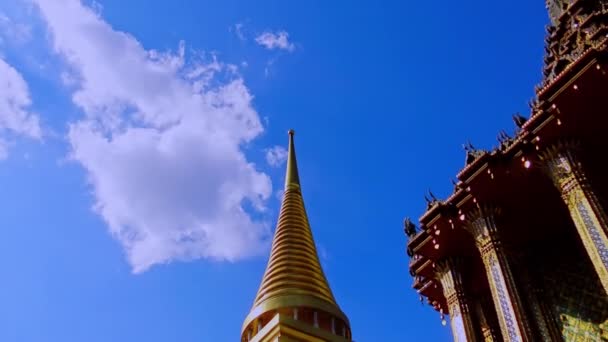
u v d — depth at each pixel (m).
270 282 40.38
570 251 26.05
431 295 28.94
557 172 23.45
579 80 22.64
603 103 22.92
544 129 23.73
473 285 27.48
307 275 40.94
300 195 50.31
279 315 35.03
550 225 26.41
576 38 31.94
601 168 24.27
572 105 23.08
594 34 30.31
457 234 26.72
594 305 23.78
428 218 27.19
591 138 23.83
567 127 23.56
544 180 24.70
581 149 23.75
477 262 27.23
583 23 31.69
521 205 25.67
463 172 25.78
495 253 24.34
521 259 25.94
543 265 26.31
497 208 25.62
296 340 34.47
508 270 23.72
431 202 27.56
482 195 25.58
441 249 27.48
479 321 26.27
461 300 26.11
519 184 25.05
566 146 23.61
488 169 24.92
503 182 25.05
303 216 47.53
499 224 25.58
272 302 37.72
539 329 22.05
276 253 43.09
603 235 20.89
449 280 27.00
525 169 24.53
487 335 26.06
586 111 23.16
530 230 26.56
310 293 39.12
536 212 25.92
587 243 21.38
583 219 21.86
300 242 44.12
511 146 24.81
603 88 22.59
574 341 23.33
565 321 24.05
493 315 26.64
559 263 26.02
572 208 22.44
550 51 33.53
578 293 24.55
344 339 36.41
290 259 42.19
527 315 22.27
